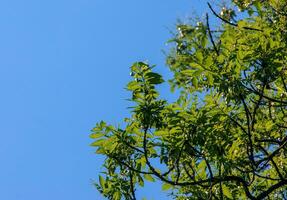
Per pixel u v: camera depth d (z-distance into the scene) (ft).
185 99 28.89
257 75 28.35
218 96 28.66
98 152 28.91
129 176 29.35
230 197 30.14
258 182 33.32
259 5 32.55
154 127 28.63
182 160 29.43
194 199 30.19
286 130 31.96
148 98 28.02
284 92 31.19
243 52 28.19
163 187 29.76
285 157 33.09
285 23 32.37
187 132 28.45
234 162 29.35
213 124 28.66
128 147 28.96
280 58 29.07
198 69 28.30
